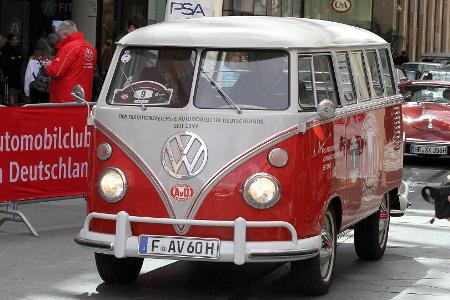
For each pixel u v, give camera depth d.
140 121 8.54
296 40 8.69
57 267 9.94
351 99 9.71
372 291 9.38
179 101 8.57
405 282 9.86
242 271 10.11
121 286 9.27
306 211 8.45
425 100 21.33
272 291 9.23
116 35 25.81
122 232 8.41
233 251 8.24
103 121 8.66
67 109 11.70
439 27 70.94
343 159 9.27
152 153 8.47
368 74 10.41
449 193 5.75
